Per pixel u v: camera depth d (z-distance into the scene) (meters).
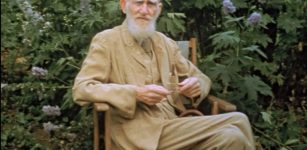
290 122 4.24
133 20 3.30
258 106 4.09
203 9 4.25
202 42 4.31
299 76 4.55
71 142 4.20
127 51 3.33
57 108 4.01
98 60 3.26
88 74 3.23
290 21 4.09
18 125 4.32
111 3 3.92
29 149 4.28
